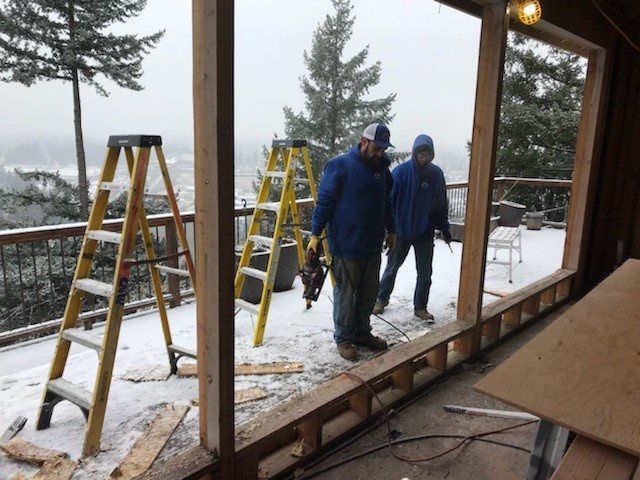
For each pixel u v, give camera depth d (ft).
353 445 7.34
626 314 5.76
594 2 11.03
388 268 12.53
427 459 6.96
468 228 9.86
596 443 3.43
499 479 6.55
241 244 14.70
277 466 6.57
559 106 41.47
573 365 4.34
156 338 11.13
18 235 10.48
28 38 35.91
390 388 8.82
